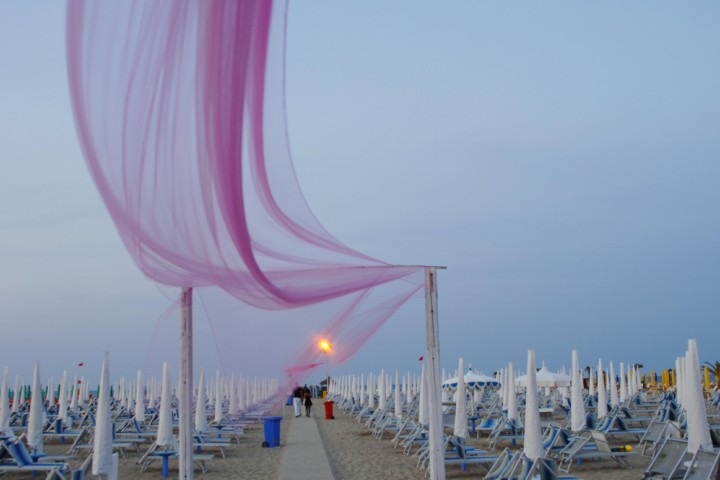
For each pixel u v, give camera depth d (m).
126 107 3.42
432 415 7.89
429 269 7.68
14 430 18.95
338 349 5.97
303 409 32.72
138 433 15.41
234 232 4.04
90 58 3.29
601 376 18.42
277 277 5.25
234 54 3.52
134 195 3.60
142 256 4.12
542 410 18.94
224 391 26.91
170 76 3.46
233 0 3.47
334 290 5.79
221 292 5.52
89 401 29.45
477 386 22.56
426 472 11.73
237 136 3.66
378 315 6.28
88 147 3.41
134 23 3.33
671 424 12.85
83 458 14.27
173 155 3.61
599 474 11.16
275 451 15.24
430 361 7.84
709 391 31.41
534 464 8.54
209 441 14.62
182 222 3.85
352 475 11.66
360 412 24.53
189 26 3.43
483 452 11.97
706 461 8.55
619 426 15.20
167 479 11.55
